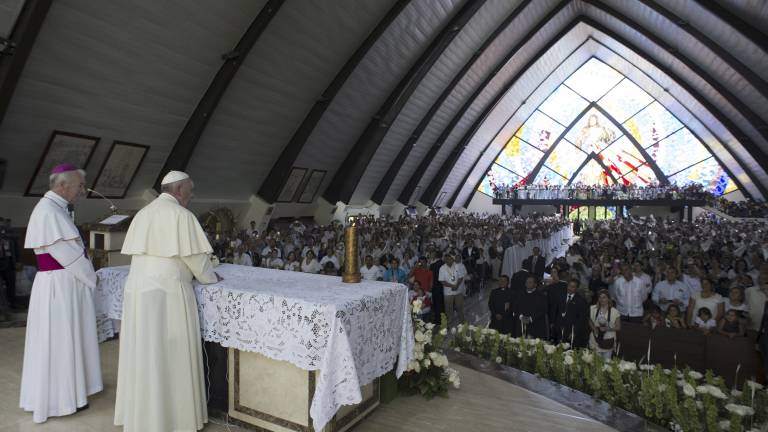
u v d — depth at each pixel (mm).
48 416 3049
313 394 2760
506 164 36500
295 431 2836
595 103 33844
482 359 4738
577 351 4566
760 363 4852
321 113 15914
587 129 34438
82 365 3201
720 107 23516
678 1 16547
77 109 9766
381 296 2938
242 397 3059
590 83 33500
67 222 3100
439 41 17578
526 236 15562
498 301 6781
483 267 12242
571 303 6004
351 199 22328
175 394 2803
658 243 16078
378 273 8438
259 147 15414
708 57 19234
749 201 28812
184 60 10898
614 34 25438
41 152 9820
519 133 35812
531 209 35875
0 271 7176
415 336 3631
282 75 13844
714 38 16766
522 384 4078
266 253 10898
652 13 19359
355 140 19578
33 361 3068
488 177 37000
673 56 21328
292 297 2689
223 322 2906
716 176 31562
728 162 30375
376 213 23719
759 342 5008
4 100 7828
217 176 14883
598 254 11359
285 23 12500
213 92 11969
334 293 2840
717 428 3271
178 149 12516
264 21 11281
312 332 2568
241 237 11938
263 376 2961
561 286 6480
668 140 32500
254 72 12992
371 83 17344
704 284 6188
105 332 3664
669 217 32375
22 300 7551
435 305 8578
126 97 10461
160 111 11469
